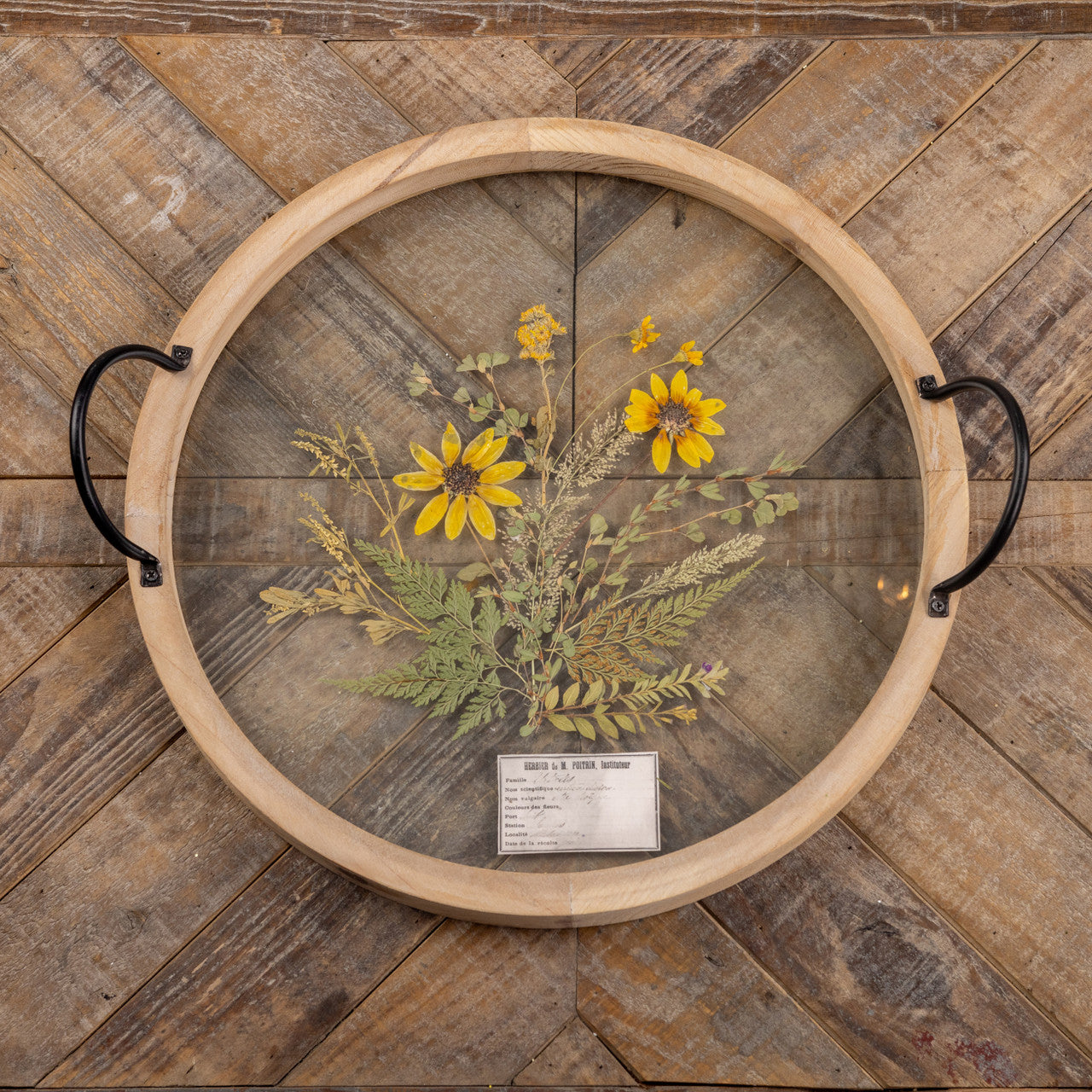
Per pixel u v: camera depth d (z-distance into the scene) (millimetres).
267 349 873
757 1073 820
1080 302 922
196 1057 813
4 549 869
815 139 938
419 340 884
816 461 867
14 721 853
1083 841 852
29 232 909
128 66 933
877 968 833
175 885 833
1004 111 943
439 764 824
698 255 897
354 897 834
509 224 897
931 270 925
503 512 853
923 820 855
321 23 944
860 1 946
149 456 781
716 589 833
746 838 755
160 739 856
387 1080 814
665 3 952
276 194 919
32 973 819
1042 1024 828
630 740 831
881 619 847
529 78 942
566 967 828
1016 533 895
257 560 847
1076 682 875
